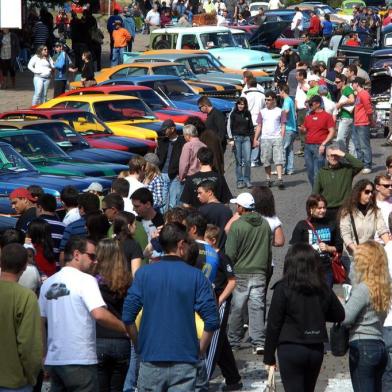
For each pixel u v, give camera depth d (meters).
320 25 91.62
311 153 39.62
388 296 17.41
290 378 17.09
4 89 75.06
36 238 22.88
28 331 15.55
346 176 28.22
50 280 16.86
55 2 92.00
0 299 15.59
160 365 15.95
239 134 42.81
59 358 16.64
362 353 17.47
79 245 16.86
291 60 61.53
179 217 21.20
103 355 17.89
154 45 72.88
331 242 23.88
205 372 18.84
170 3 117.56
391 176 26.72
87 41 81.56
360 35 77.50
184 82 55.47
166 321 15.98
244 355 23.64
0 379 15.53
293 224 37.09
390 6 116.69
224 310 20.47
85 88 51.62
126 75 60.62
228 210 24.41
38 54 65.12
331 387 21.16
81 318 16.67
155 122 47.28
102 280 18.16
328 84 56.59
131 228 20.59
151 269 16.22
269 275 23.73
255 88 49.25
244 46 75.06
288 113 45.28
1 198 32.47
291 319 17.06
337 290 28.23
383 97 55.25
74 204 25.62
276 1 121.00
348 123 45.00
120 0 129.38
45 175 34.59
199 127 33.41
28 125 40.09
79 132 43.88
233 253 23.03
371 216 24.59
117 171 36.50
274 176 45.84
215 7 115.06
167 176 34.19
